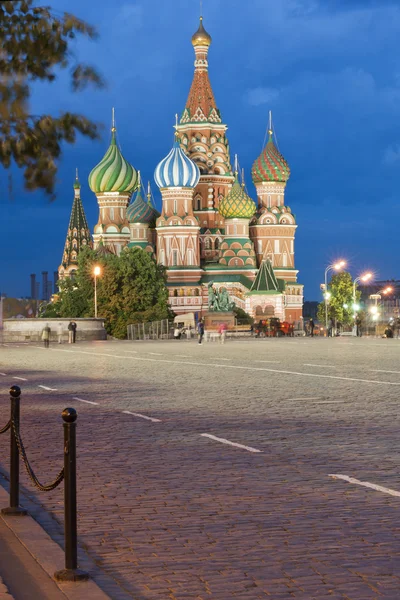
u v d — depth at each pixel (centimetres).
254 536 984
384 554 903
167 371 3684
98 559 917
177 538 986
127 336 11669
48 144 1123
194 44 18700
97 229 18575
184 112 18762
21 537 990
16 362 4659
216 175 18562
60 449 1633
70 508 858
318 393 2558
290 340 8375
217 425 1892
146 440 1706
